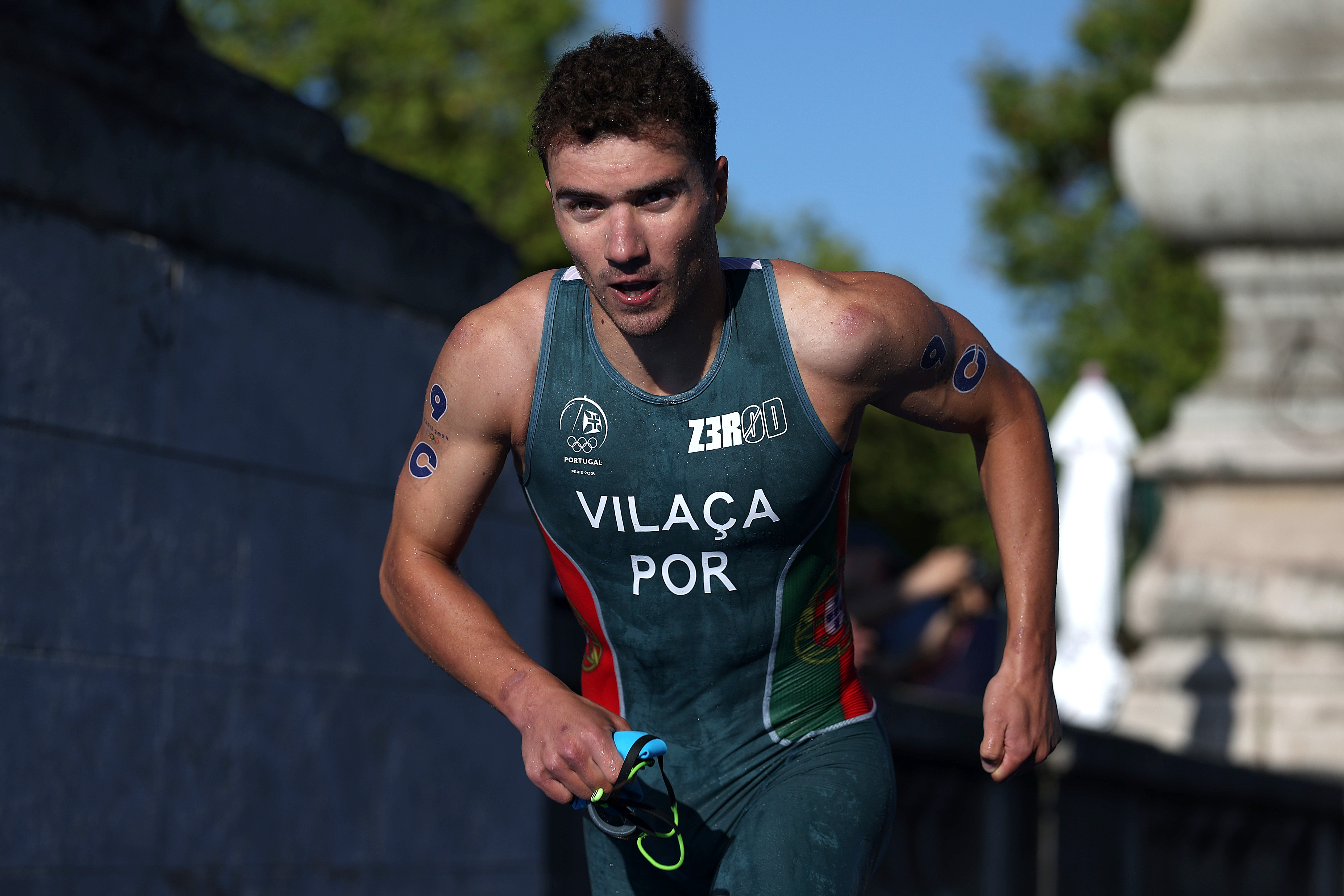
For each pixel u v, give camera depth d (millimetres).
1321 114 29938
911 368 7688
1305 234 30062
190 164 12938
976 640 21750
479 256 16312
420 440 7918
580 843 17281
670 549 7812
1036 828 20797
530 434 7719
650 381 7539
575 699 7074
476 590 15359
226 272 13289
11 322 11367
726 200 7477
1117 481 27031
